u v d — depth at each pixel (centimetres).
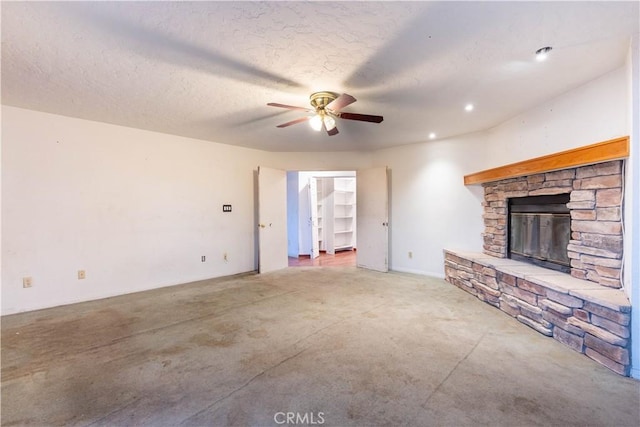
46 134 336
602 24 177
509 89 273
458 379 192
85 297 362
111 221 383
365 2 155
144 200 411
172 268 439
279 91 274
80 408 167
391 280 458
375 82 256
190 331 269
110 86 264
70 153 352
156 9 161
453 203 452
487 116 351
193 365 211
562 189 272
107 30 180
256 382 190
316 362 214
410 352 228
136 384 189
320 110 278
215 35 186
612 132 238
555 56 215
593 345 211
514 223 359
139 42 194
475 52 208
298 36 188
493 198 387
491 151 401
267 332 266
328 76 244
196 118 356
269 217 536
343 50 204
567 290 228
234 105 312
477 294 363
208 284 443
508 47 202
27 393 180
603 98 245
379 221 528
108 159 380
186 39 191
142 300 363
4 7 157
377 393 179
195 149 463
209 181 481
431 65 227
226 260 503
